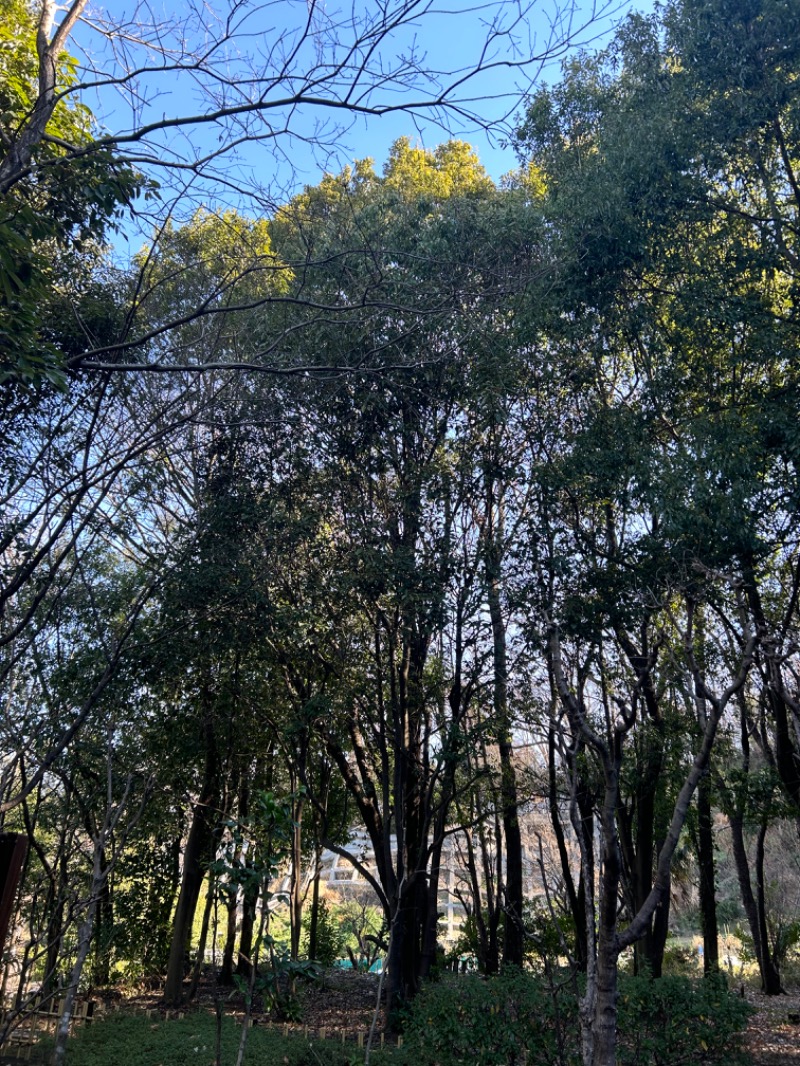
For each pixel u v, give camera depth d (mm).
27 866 11664
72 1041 9953
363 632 12195
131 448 8625
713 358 10078
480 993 8539
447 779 12242
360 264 10758
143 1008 13328
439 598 10828
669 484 8688
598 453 9375
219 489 11734
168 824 14492
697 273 9773
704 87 9945
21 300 5957
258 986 5930
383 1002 13453
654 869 13742
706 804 12781
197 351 10086
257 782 14883
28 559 8531
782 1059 10430
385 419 11500
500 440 11070
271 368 7742
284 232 11891
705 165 9828
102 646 10133
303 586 11742
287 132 6344
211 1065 8922
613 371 11344
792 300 9852
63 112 8078
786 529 9219
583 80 11125
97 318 9539
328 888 19594
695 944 23047
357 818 17766
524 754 13945
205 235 9852
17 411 8945
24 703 9875
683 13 10016
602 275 9891
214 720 12430
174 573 10977
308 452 11766
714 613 10758
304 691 12391
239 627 11055
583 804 9852
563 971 9102
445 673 13070
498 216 10969
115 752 11102
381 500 12008
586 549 9711
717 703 6008
